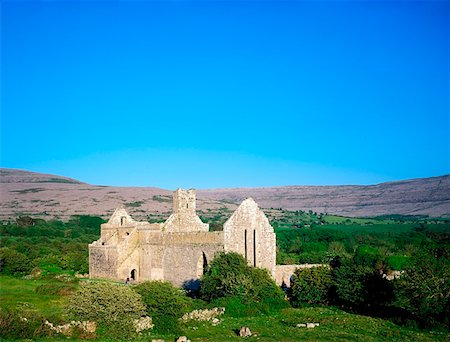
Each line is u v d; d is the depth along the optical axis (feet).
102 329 191.93
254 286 257.34
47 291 277.44
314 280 274.98
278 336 199.00
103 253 349.20
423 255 240.12
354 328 216.33
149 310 209.56
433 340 198.29
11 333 181.78
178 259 315.17
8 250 379.14
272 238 318.24
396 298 255.29
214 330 209.05
